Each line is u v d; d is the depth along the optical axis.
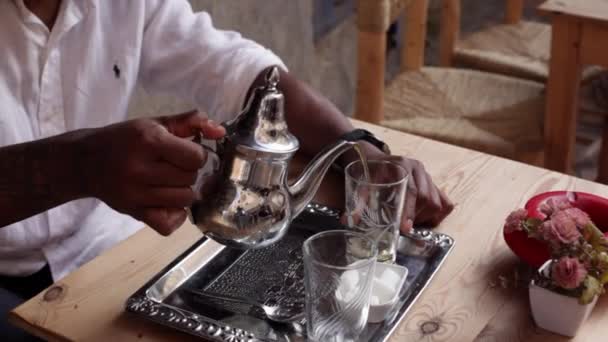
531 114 1.90
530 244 0.88
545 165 1.88
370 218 0.92
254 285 0.87
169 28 1.25
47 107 1.10
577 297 0.77
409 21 2.08
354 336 0.79
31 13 1.05
